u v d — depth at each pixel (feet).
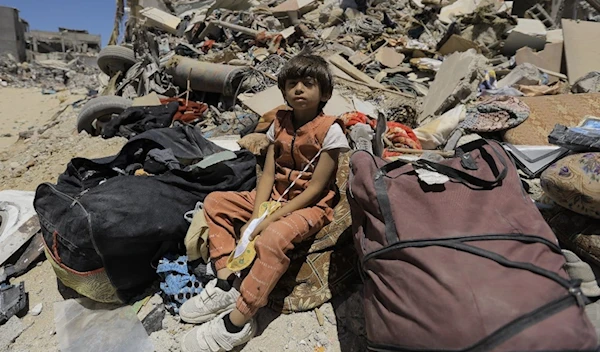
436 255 4.36
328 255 6.58
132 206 6.21
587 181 5.57
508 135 11.34
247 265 5.89
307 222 6.15
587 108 12.05
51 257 6.64
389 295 4.54
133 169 8.66
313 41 23.62
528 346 3.51
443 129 11.44
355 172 5.65
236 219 6.64
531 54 18.97
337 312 6.23
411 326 4.16
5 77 54.44
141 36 29.66
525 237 4.49
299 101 6.20
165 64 19.25
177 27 29.50
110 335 6.29
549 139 6.84
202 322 6.22
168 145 9.00
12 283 7.61
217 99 17.63
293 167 6.79
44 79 58.90
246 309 5.56
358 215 5.79
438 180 5.10
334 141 6.23
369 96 15.84
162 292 6.77
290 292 6.42
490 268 4.13
